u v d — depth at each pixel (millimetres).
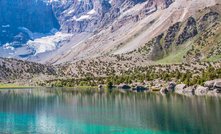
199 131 63312
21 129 69188
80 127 70375
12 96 157875
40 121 78500
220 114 82062
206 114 82500
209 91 161500
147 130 65750
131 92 177250
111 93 171500
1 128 69938
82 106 108312
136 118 79812
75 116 85375
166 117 79875
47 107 106375
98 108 102000
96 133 64062
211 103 106375
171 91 177875
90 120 78500
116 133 63781
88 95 158625
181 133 62188
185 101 115250
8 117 85188
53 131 66500
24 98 144500
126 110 95188
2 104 116938
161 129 66062
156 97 136500
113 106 106625
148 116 82312
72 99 135875
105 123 74250
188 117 78812
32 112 94062
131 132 64125
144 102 116438
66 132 65688
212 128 65625
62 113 91500
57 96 155000
